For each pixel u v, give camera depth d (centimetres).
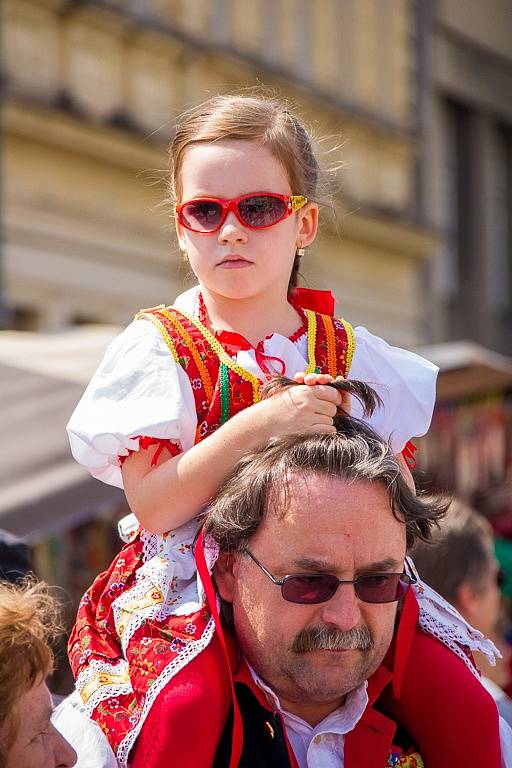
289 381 436
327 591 411
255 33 2986
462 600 720
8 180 2398
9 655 384
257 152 461
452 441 1445
